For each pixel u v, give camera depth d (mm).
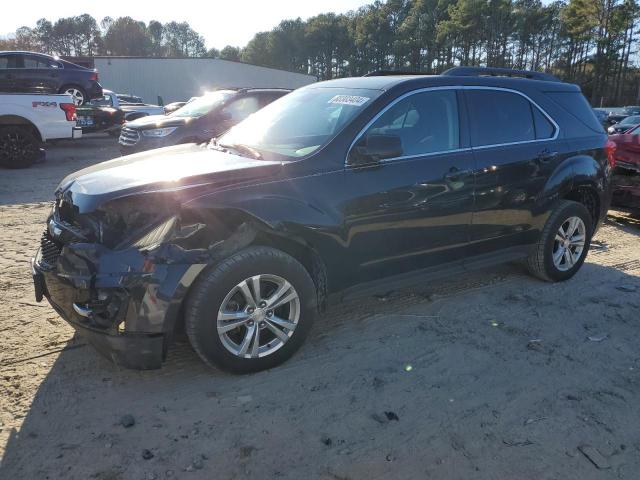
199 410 3100
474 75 4734
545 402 3254
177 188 3221
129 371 3480
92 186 3393
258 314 3383
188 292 3215
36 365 3508
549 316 4484
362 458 2736
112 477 2562
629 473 2670
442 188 4117
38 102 11859
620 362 3764
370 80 4395
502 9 91500
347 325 4246
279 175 3490
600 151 5363
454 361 3713
